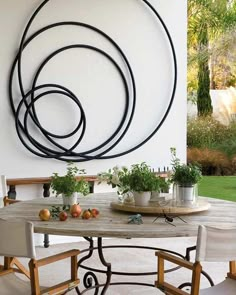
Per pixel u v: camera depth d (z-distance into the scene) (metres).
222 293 2.68
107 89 5.79
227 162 7.70
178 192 3.34
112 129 5.84
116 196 4.01
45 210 3.04
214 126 7.87
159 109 6.12
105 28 5.76
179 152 6.27
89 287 3.72
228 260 2.47
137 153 6.00
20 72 5.29
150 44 6.03
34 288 2.54
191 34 8.17
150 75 6.05
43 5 5.39
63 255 2.68
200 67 8.12
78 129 5.61
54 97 5.48
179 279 4.30
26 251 2.53
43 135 5.43
